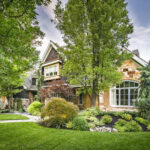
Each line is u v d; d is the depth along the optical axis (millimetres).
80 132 5715
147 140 4172
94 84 9227
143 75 8234
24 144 4227
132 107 10562
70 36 8547
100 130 6320
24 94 19906
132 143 3947
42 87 17922
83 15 7949
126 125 6449
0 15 3307
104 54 7473
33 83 21781
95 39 7699
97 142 4207
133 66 11039
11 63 4840
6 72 4922
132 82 11023
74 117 7434
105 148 3670
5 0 3188
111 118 7391
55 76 17547
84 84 9953
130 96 11000
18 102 18656
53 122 7250
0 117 10727
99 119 7695
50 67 19016
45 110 7473
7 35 3506
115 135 4992
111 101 11883
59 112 7102
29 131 6000
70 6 7770
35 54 5121
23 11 3637
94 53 8898
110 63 7363
